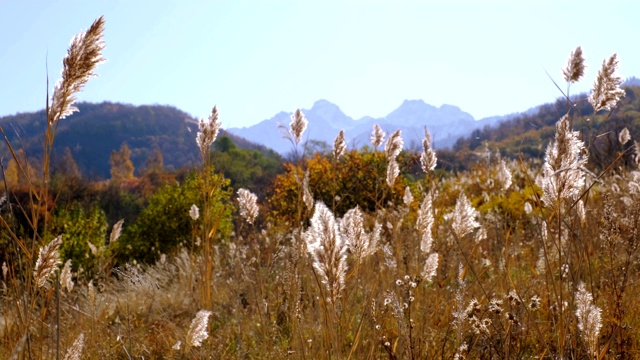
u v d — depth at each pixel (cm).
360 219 281
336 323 317
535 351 333
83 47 269
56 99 268
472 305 332
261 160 5000
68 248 1212
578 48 343
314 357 340
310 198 436
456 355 311
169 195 1562
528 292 390
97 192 3206
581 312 254
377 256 468
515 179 916
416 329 341
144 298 579
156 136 11362
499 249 510
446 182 1238
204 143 525
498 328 334
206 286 516
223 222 1271
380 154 1577
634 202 392
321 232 256
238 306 480
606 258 422
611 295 347
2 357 301
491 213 618
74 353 249
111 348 423
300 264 420
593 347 250
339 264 258
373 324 333
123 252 1522
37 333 352
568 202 315
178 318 542
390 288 366
